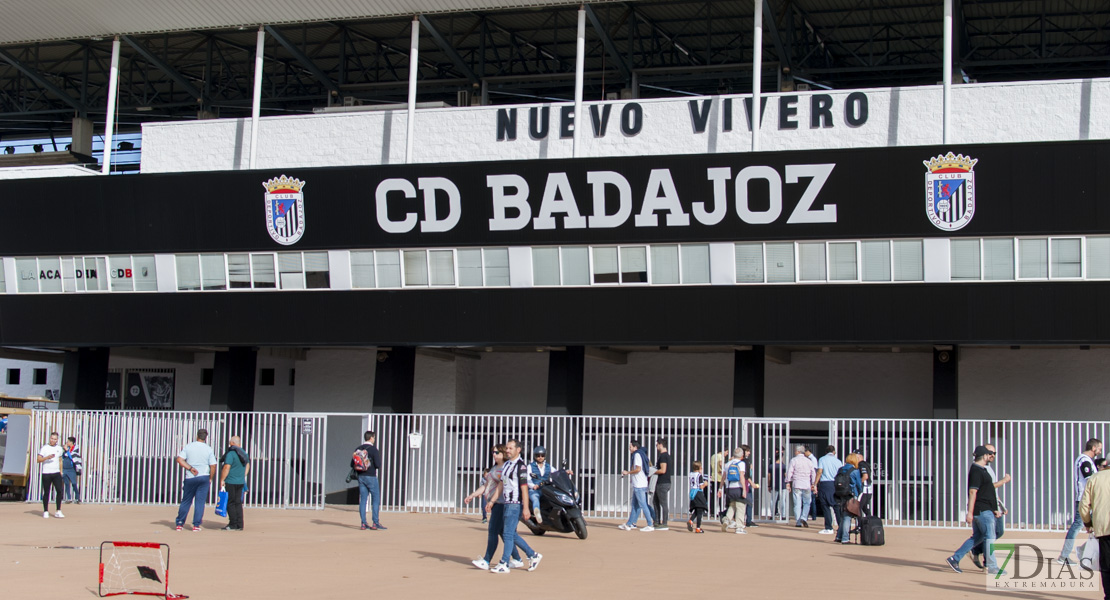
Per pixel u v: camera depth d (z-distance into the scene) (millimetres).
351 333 32438
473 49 43688
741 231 29281
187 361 40312
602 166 29562
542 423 31672
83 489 31078
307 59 41312
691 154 29016
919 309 28641
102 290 33938
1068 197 27156
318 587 14688
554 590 14578
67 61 47375
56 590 14289
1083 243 27375
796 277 29266
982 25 40531
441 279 31516
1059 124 30578
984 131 31078
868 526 21234
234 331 33281
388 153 35188
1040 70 43438
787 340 29578
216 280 33062
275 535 22234
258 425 30734
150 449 31031
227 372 35344
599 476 30094
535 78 41969
